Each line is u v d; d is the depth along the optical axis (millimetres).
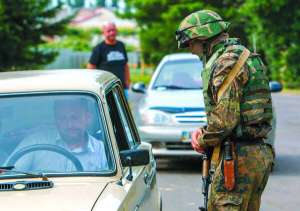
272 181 24781
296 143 34969
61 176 11438
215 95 11742
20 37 74188
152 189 13719
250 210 12117
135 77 148250
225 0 112375
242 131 11773
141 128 26500
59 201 10180
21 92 12289
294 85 91375
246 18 106562
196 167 28016
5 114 12117
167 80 28719
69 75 13039
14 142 11898
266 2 88688
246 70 11727
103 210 9891
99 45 32656
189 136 26109
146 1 121000
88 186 10938
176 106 26406
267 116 11906
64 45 196375
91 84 12406
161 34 118125
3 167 11609
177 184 24359
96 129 11945
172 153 26344
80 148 11828
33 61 75250
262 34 92125
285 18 90375
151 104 26766
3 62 73062
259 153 11820
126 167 12188
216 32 11953
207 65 11922
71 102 12148
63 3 76312
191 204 21078
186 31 12055
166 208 20484
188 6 113938
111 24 32562
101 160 11680
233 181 11758
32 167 11641
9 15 73188
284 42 91375
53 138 11930
